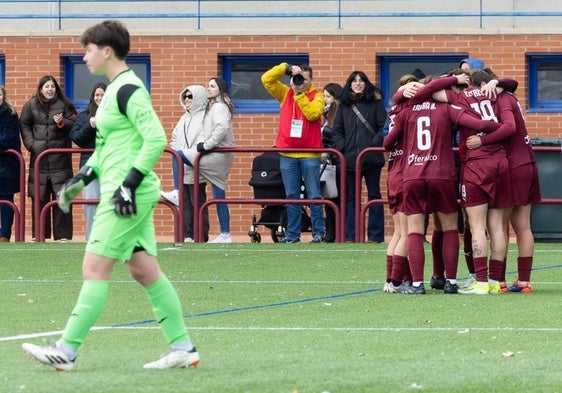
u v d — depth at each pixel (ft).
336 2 146.41
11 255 106.01
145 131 48.67
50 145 121.29
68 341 49.75
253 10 147.95
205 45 144.97
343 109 120.06
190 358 50.55
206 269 95.09
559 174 120.88
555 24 144.15
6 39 146.82
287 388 46.19
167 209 145.69
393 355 54.70
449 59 143.95
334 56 143.64
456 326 64.59
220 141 118.83
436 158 76.74
